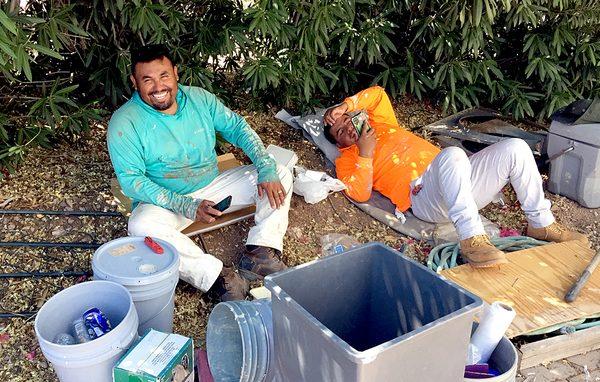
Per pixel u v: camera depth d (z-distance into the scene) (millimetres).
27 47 2928
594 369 2674
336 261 2104
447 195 3152
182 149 3055
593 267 3037
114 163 2936
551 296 2912
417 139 3793
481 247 3031
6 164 3533
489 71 4840
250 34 4008
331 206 3756
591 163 3686
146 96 2885
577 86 4891
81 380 2121
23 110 3826
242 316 2289
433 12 4402
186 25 3945
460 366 1942
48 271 3061
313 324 1783
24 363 2602
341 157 3838
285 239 3484
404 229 3598
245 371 2219
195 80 3922
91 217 3406
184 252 2844
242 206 3400
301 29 3938
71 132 4008
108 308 2377
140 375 2039
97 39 3740
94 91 4145
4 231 3250
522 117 4742
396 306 2156
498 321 2354
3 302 2883
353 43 4160
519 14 4160
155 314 2486
